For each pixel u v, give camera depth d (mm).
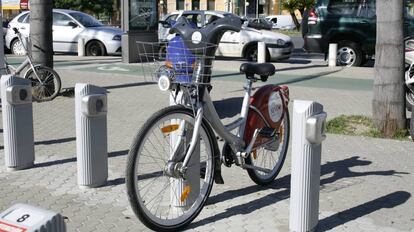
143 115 9242
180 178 4316
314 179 4227
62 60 17297
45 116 9086
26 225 1887
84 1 44688
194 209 4480
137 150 4008
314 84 12461
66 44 18969
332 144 7277
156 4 16844
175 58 4227
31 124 6051
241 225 4496
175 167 4242
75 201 5039
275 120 5184
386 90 7602
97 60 17312
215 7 54281
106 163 5492
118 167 6121
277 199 5148
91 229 4387
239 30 4242
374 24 15180
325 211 4824
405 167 6266
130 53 16328
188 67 4203
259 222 4566
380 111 7707
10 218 1922
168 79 4117
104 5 45875
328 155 6742
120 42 18750
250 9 52500
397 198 5195
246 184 5586
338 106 9891
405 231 4410
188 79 4215
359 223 4562
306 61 17750
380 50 7609
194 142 4246
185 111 4234
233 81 12891
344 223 4555
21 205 2006
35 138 7516
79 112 5234
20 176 5770
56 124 8477
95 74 13938
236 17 4320
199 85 4270
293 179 4219
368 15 15297
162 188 5066
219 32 4230
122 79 13133
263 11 53250
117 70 14750
